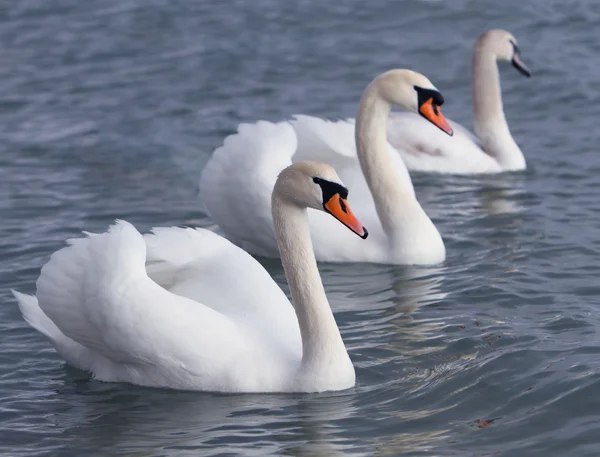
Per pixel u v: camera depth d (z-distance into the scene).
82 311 11.84
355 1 30.67
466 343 12.65
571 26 28.47
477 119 21.47
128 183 19.31
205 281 12.38
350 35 28.30
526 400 11.10
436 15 29.55
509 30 28.36
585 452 10.05
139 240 11.91
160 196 18.67
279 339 12.03
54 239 16.53
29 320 12.59
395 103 16.36
